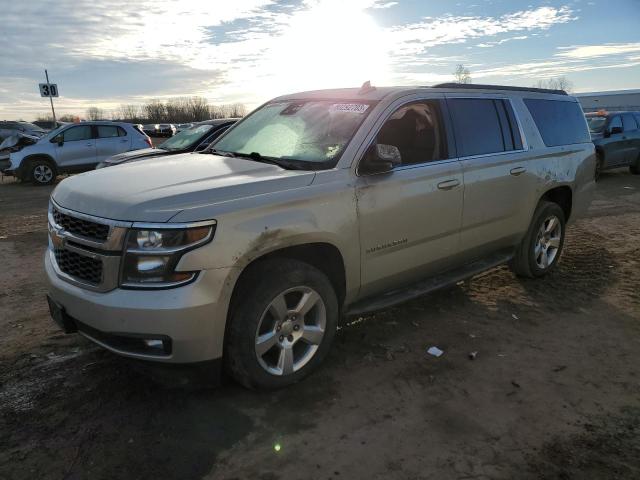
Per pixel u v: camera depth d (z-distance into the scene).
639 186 12.62
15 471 2.58
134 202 2.87
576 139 5.77
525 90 5.29
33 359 3.72
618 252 6.68
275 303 3.15
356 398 3.28
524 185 4.91
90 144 15.13
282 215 3.11
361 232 3.55
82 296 2.93
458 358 3.82
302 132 4.02
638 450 2.82
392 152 3.57
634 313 4.69
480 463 2.70
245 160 3.85
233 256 2.89
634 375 3.62
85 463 2.65
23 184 15.16
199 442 2.83
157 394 3.27
